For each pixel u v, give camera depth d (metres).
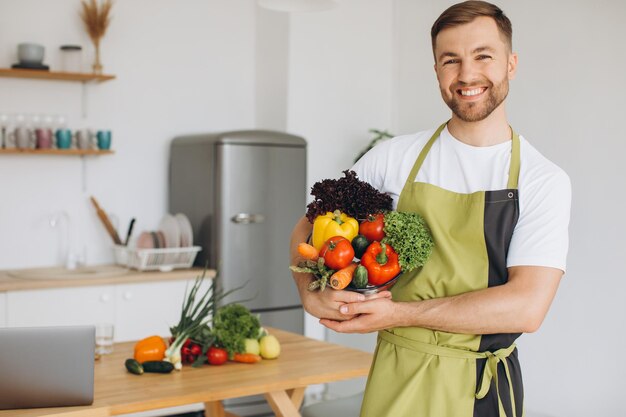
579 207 4.28
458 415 1.78
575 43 4.30
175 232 4.77
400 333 1.84
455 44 1.72
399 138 2.01
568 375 4.30
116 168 5.10
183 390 2.56
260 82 5.49
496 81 1.72
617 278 4.07
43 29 4.82
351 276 1.71
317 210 1.81
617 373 4.06
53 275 4.48
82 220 5.00
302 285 1.83
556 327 4.36
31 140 4.65
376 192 1.83
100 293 4.43
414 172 1.90
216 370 2.85
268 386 2.66
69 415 2.30
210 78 5.40
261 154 4.86
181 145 5.08
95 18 4.82
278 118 5.30
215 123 5.43
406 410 1.81
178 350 2.88
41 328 2.30
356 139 5.46
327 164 5.36
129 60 5.11
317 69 5.30
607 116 4.13
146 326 4.58
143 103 5.17
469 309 1.68
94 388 2.58
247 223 4.84
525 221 1.74
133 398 2.46
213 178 4.80
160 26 5.21
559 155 4.39
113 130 5.08
